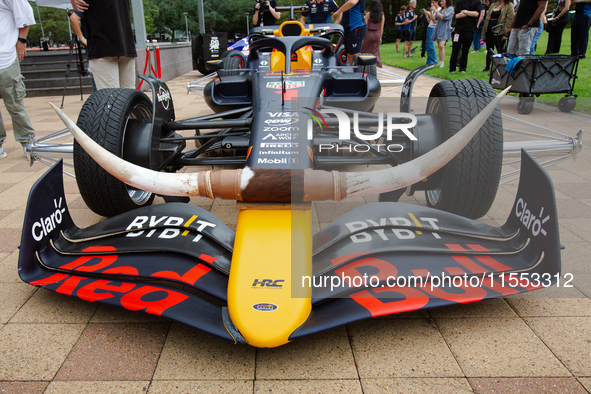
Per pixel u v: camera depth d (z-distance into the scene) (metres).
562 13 8.24
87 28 4.19
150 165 2.41
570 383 1.40
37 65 10.02
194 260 1.85
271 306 1.43
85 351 1.58
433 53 10.33
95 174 2.37
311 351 1.57
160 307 1.58
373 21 8.70
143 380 1.44
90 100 2.48
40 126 5.70
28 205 1.83
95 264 1.87
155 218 2.09
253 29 5.04
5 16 3.98
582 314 1.75
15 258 2.31
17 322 1.75
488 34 8.70
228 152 3.60
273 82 2.47
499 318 1.74
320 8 6.48
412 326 1.71
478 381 1.42
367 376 1.45
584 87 6.55
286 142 1.81
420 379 1.43
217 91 3.47
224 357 1.55
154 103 2.46
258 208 1.65
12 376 1.46
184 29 54.94
